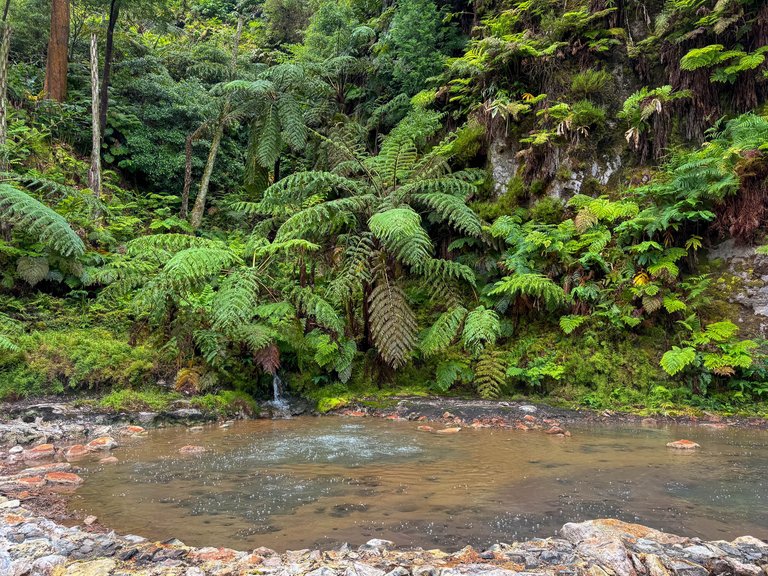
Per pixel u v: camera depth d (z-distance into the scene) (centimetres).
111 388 604
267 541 245
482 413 606
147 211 1095
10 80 1062
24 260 704
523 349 752
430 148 1056
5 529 249
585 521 258
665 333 710
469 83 1045
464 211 747
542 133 880
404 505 297
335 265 786
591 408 652
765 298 686
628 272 734
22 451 425
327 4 1334
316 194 818
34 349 602
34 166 971
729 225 717
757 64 770
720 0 800
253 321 702
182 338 650
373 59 1256
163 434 519
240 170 1316
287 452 435
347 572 200
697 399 643
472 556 220
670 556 220
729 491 322
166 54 1520
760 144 679
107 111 1134
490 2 1125
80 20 1316
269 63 1723
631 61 930
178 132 1209
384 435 510
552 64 953
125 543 237
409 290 895
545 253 805
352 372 742
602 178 875
